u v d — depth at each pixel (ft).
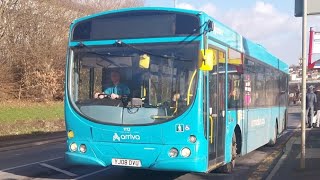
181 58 26.05
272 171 34.14
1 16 97.55
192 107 25.58
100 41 27.81
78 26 28.55
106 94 27.30
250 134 39.37
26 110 94.27
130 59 26.99
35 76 111.45
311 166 35.55
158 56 26.45
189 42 26.00
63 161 40.65
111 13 27.73
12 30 99.96
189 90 25.72
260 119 43.73
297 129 75.87
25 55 105.09
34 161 40.83
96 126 27.04
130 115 26.45
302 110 34.24
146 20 26.96
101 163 27.07
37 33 108.58
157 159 25.82
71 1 118.42
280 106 57.21
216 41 28.94
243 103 36.63
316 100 74.49
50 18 111.34
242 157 44.32
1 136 61.87
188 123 25.54
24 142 57.41
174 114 25.77
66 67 28.50
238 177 33.24
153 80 26.40
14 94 108.06
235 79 34.01
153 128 25.90
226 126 31.30
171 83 26.03
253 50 40.65
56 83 116.37
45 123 79.46
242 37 36.52
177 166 25.57
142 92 26.53
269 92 48.85
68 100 28.12
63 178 32.24
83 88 27.91
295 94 190.70
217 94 29.19
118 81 27.12
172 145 25.67
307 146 49.85
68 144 28.02
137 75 26.76
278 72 55.57
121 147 26.50
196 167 25.49
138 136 26.14
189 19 26.21
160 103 26.09
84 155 27.37
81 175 33.53
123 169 35.99
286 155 43.14
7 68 102.63
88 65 27.94
